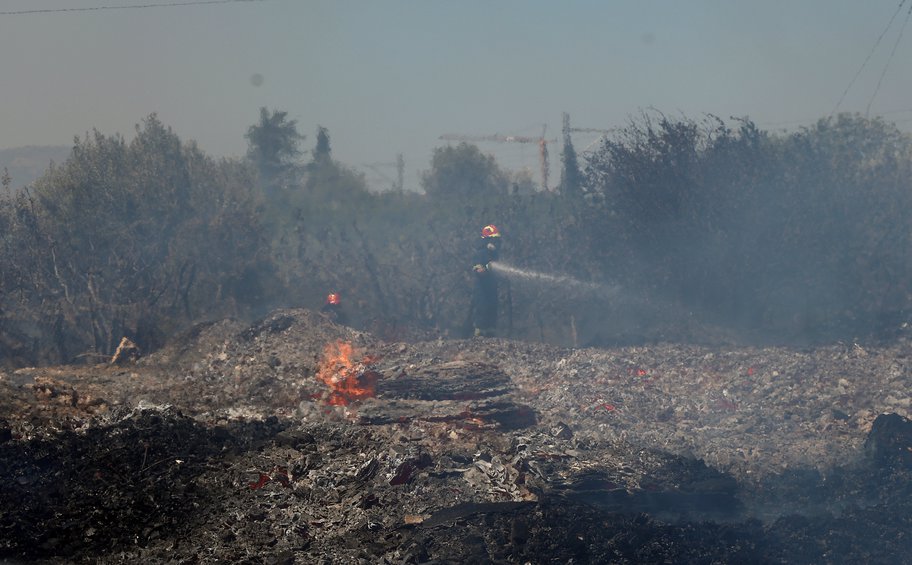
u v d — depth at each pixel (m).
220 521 7.84
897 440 10.25
